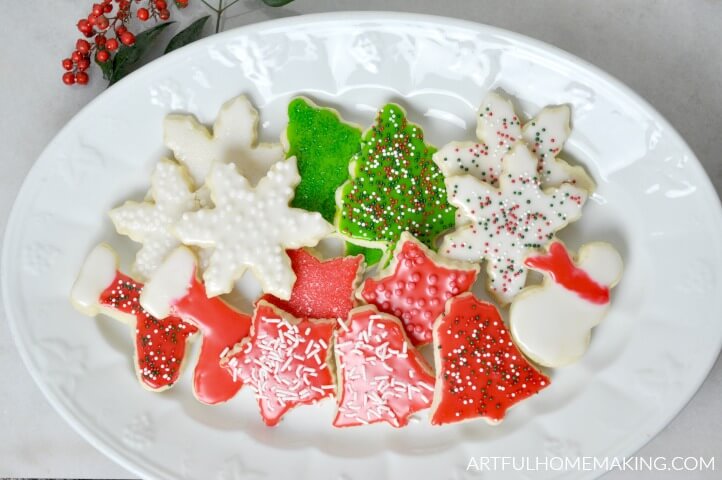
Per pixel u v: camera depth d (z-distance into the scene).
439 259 0.45
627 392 0.46
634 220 0.46
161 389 0.47
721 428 0.49
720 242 0.44
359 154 0.46
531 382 0.45
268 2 0.46
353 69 0.46
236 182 0.45
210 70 0.45
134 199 0.48
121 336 0.48
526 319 0.45
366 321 0.45
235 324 0.46
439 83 0.46
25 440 0.51
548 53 0.44
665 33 0.48
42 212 0.47
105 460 0.51
